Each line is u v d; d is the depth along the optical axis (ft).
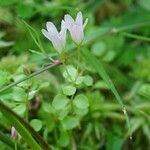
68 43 0.67
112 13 0.89
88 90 0.60
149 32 0.81
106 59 0.71
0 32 0.67
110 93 0.67
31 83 0.46
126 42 0.82
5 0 0.60
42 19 0.76
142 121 0.62
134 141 0.61
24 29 0.69
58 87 0.60
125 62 0.76
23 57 0.61
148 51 0.78
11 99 0.45
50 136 0.54
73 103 0.45
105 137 0.60
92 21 0.80
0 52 0.67
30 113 0.53
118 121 0.61
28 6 0.65
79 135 0.58
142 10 0.84
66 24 0.40
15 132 0.42
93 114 0.59
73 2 0.80
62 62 0.40
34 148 0.39
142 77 0.70
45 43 0.74
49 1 0.83
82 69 0.53
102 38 0.71
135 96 0.67
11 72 0.59
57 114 0.49
